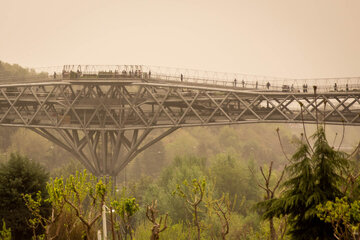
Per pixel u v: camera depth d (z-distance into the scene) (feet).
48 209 115.03
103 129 212.23
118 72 207.51
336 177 53.98
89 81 203.72
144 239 125.08
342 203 47.21
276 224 108.58
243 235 175.94
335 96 186.60
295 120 191.93
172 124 206.59
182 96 203.00
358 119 186.29
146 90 205.36
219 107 198.90
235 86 210.18
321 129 55.11
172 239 121.19
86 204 120.16
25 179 115.96
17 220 110.93
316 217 53.47
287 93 191.62
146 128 208.64
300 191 55.21
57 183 59.41
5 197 112.68
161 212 193.26
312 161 53.78
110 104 212.64
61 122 217.15
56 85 211.00
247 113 212.64
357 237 47.67
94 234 71.05
